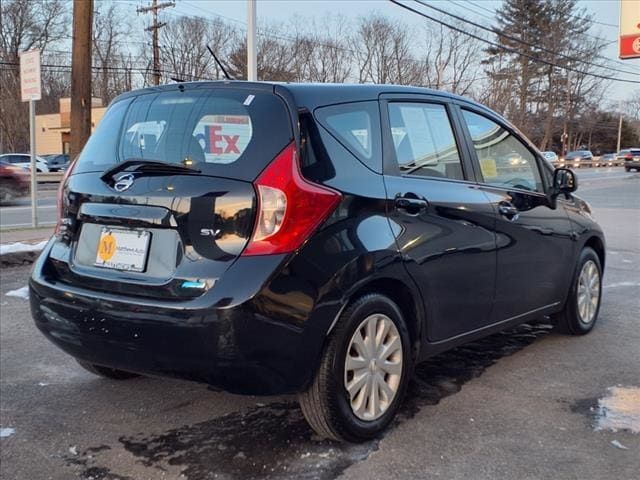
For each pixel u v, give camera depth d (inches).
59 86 2255.2
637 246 404.8
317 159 122.7
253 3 453.4
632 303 250.2
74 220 135.8
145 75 2073.1
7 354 188.7
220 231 115.8
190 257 117.1
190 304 112.8
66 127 1863.9
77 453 128.9
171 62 2123.5
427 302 141.9
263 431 136.8
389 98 144.4
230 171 118.8
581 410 146.9
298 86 128.4
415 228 137.6
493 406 149.1
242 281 112.0
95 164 138.5
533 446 129.3
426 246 139.6
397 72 2313.0
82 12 439.2
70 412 148.6
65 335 129.5
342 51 2219.5
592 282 209.9
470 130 165.5
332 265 119.6
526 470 119.9
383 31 2277.3
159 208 121.1
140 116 138.1
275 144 119.5
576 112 3053.6
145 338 117.0
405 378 139.6
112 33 2161.7
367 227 127.0
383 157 136.9
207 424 141.0
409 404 150.0
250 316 111.2
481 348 193.6
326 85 134.0
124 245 125.7
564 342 199.3
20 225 494.9
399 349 136.7
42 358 185.8
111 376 165.9
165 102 136.6
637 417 142.9
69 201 137.6
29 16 2005.4
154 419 144.2
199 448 129.7
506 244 165.2
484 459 124.0
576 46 2491.4
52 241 143.8
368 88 141.2
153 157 129.6
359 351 128.3
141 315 116.9
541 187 188.4
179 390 161.2
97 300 123.0
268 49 1982.0
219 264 114.7
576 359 183.0
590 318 209.0
